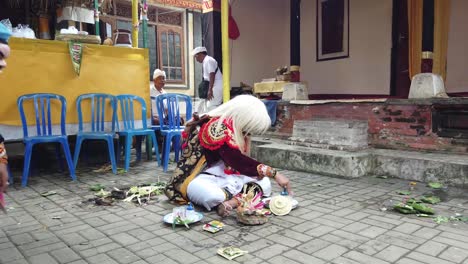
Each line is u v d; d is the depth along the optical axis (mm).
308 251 2459
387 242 2594
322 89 8914
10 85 4875
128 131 5234
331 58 8664
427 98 4656
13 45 4867
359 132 5070
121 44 6395
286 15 9523
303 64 9242
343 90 8523
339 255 2391
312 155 4941
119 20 9086
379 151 4965
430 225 2924
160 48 9719
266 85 7359
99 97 5516
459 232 2768
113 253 2467
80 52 5355
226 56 5926
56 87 5223
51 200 3754
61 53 5242
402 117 4934
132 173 5074
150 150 6062
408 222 3004
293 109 6105
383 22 7719
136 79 5926
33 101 5008
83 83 5441
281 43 9500
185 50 10133
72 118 5379
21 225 3023
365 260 2314
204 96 7527
